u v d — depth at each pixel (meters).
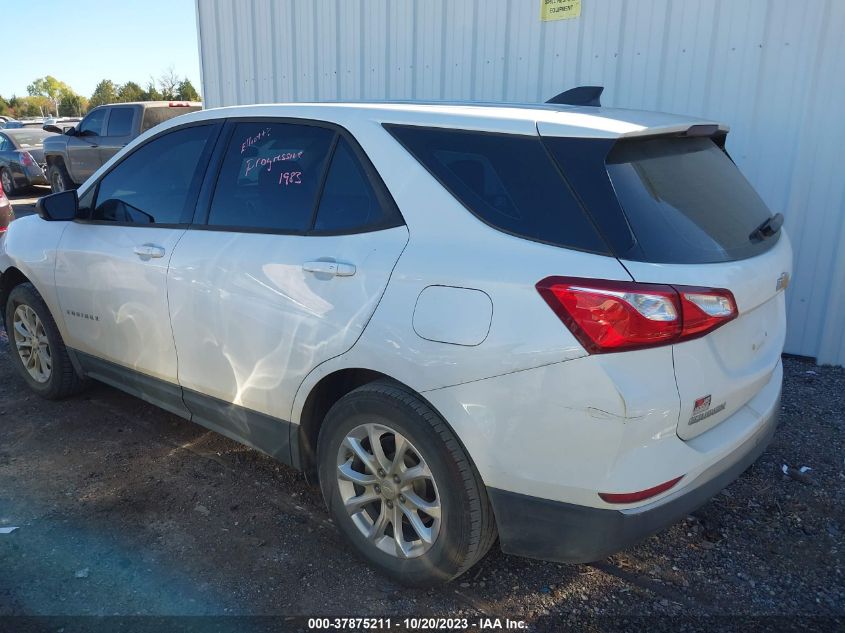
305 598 2.70
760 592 2.76
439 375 2.43
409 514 2.66
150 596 2.70
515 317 2.28
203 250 3.23
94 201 3.97
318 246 2.83
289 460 3.06
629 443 2.18
